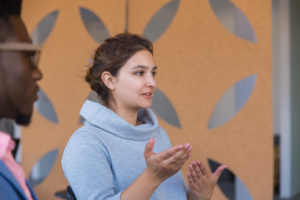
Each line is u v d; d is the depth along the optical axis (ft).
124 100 3.29
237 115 7.71
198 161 3.28
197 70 8.07
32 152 10.11
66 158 2.94
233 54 7.69
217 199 8.04
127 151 3.18
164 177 2.59
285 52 13.16
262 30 7.37
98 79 3.39
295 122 13.64
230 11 13.29
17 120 1.64
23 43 1.55
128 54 3.19
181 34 8.25
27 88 1.57
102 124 3.18
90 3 9.34
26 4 10.09
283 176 13.25
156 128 3.60
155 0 8.52
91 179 2.79
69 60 9.50
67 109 9.48
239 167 7.64
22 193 1.61
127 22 8.94
